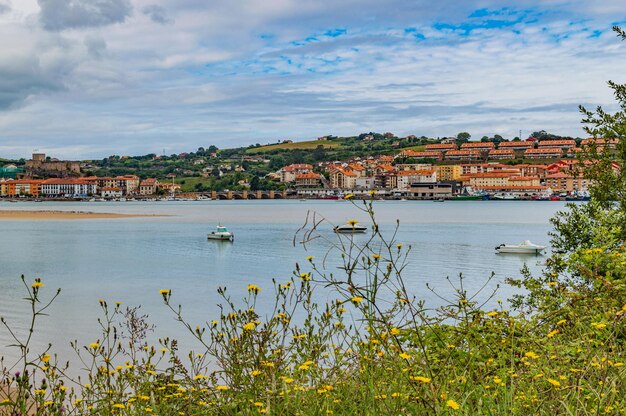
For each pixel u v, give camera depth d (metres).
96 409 6.03
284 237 89.62
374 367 5.20
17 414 5.24
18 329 26.75
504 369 5.37
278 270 50.78
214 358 11.64
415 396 4.71
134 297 37.62
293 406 4.95
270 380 5.14
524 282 10.38
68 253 68.12
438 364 5.92
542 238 86.62
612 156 15.06
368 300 5.29
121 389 6.20
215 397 5.55
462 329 6.72
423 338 6.64
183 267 54.41
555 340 6.39
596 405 4.64
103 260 60.84
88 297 37.41
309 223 130.25
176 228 115.75
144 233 101.94
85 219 152.25
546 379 5.10
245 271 50.88
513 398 4.75
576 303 7.25
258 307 29.81
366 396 4.86
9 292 39.06
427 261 55.28
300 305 25.80
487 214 168.75
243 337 5.48
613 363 5.20
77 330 26.52
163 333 25.05
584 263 9.37
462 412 4.58
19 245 78.94
